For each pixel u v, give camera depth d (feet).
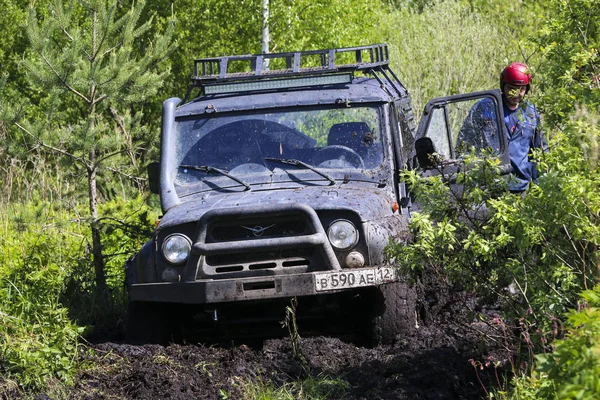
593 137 24.52
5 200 60.75
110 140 44.98
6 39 93.86
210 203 34.96
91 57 44.80
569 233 26.37
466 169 29.43
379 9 116.78
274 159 37.14
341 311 35.78
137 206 52.06
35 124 44.60
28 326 31.35
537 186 25.88
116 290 44.80
